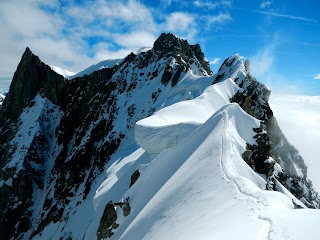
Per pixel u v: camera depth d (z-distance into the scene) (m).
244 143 36.88
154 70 107.06
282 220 14.44
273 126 59.28
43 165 110.81
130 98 105.38
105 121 104.50
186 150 35.50
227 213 17.77
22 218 96.12
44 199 101.25
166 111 54.50
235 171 26.52
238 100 59.03
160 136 45.75
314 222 13.66
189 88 83.69
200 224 18.27
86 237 48.31
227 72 73.38
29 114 125.88
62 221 86.06
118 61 125.44
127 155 76.62
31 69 135.38
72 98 125.38
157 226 23.98
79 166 98.25
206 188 23.22
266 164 37.25
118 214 37.50
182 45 110.44
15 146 113.25
